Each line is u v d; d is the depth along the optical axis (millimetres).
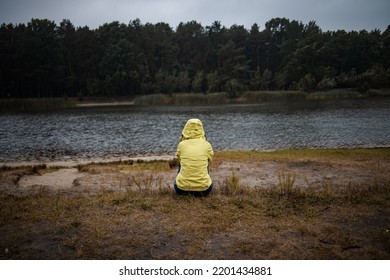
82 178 10039
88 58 105312
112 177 10164
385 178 9188
